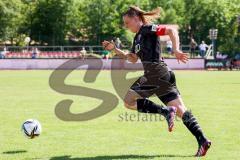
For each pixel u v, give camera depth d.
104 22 188.38
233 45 164.12
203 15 190.62
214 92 55.59
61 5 190.25
